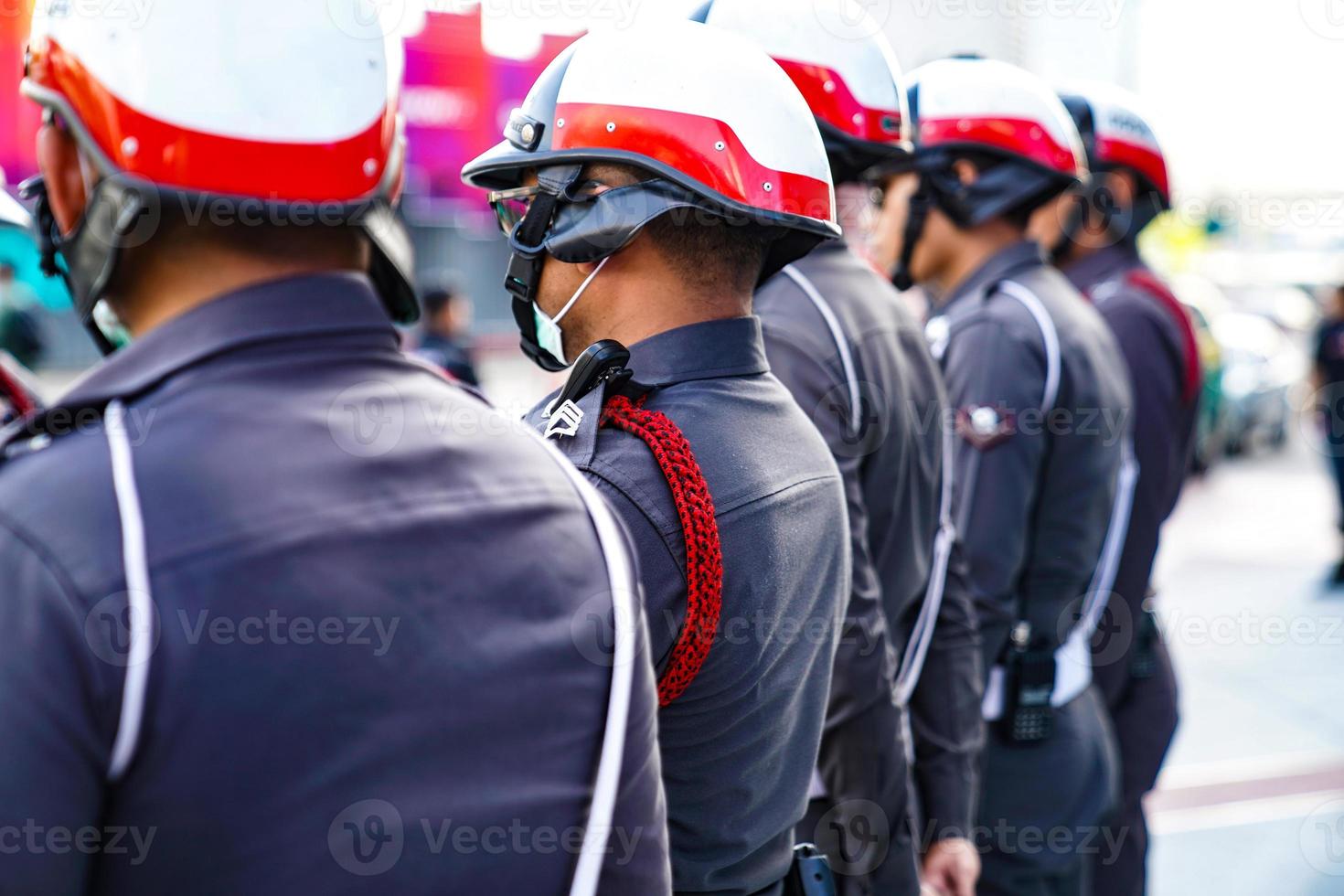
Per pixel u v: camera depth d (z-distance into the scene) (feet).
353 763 2.54
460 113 27.99
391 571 2.66
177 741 2.39
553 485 3.09
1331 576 21.67
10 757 2.25
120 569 2.36
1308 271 48.26
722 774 4.00
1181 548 24.52
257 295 2.74
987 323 6.94
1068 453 6.92
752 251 4.30
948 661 6.04
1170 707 8.77
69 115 2.67
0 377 5.06
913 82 7.22
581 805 2.92
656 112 4.01
